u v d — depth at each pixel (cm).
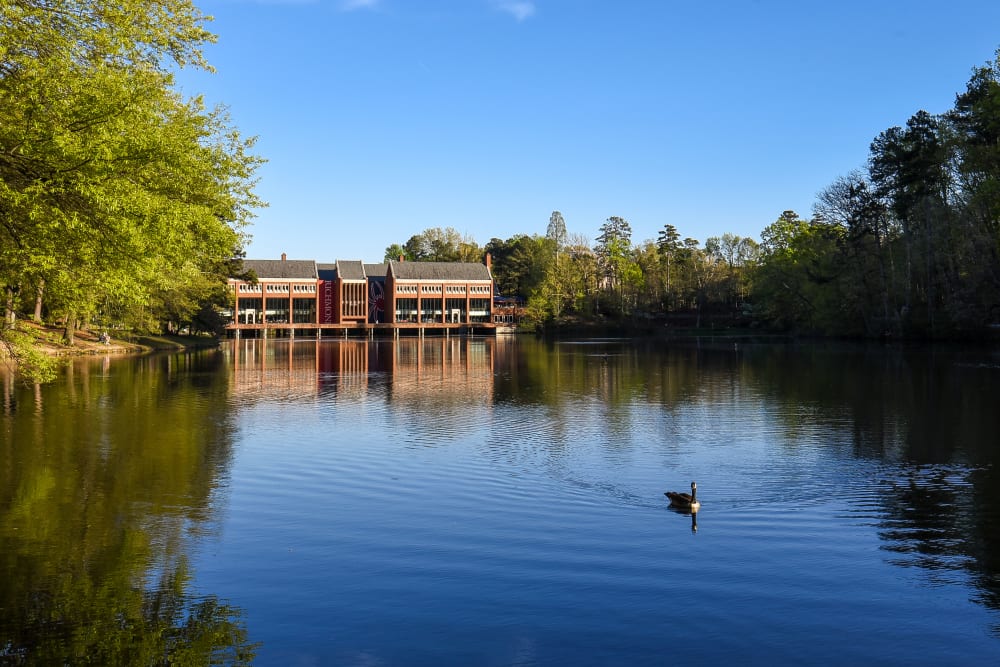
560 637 1259
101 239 1773
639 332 15725
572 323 16725
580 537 1783
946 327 8775
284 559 1616
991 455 2711
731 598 1420
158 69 2133
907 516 1962
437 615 1340
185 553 1647
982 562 1611
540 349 10894
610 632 1276
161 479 2328
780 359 7612
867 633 1277
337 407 4144
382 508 2030
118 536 1756
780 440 3044
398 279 18125
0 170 1716
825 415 3700
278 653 1198
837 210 9888
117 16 1945
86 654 1184
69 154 1650
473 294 18800
